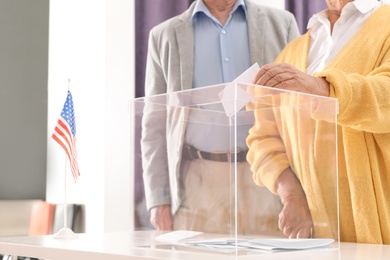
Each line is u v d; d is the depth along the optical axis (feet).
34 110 14.66
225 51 8.42
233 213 3.22
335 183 3.70
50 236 4.78
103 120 11.32
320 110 3.62
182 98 3.47
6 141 14.33
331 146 3.67
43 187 14.66
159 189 3.61
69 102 5.42
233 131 3.22
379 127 4.44
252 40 8.46
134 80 10.57
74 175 5.41
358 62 5.00
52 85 14.26
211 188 3.32
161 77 8.77
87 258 3.55
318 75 4.13
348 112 4.21
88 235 4.87
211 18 8.45
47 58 14.74
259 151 3.31
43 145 14.73
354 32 5.25
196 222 3.39
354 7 5.28
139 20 10.53
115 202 11.14
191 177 3.42
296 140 3.49
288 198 3.44
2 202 12.16
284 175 3.43
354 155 4.70
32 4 14.75
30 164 14.55
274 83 3.93
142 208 3.72
